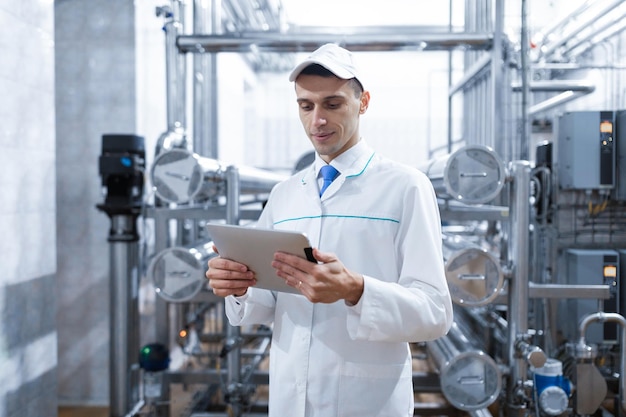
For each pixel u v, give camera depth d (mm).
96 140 3793
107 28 3773
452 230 4793
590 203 3660
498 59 3354
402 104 8602
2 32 2379
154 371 3006
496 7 3334
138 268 3154
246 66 7875
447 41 3352
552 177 3789
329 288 1038
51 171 2811
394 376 1233
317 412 1222
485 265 2406
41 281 2721
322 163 1313
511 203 2562
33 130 2639
